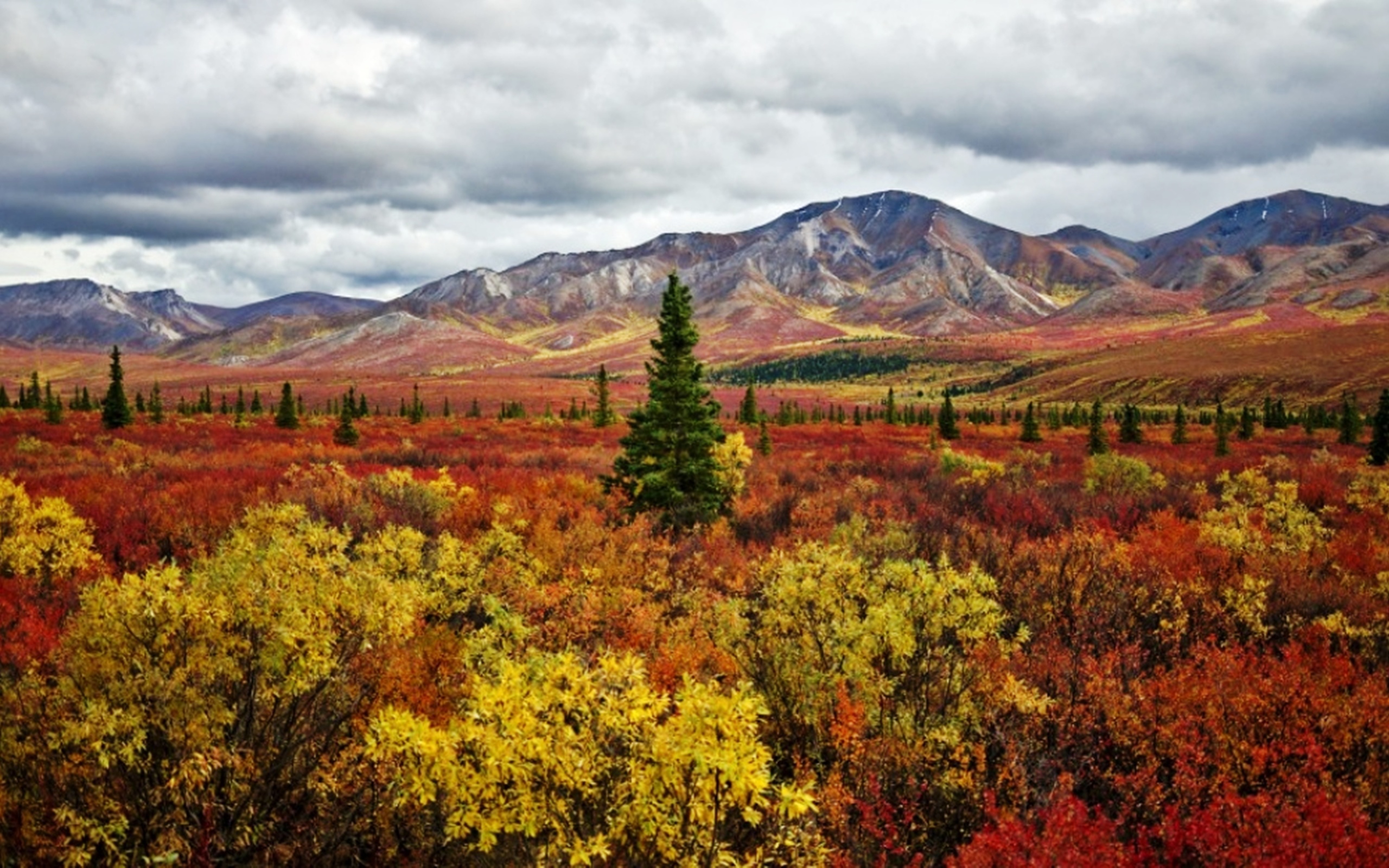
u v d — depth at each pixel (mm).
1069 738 6078
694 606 9750
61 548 10148
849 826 5027
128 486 17828
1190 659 8359
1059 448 47188
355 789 5098
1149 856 4492
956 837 5203
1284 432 69688
